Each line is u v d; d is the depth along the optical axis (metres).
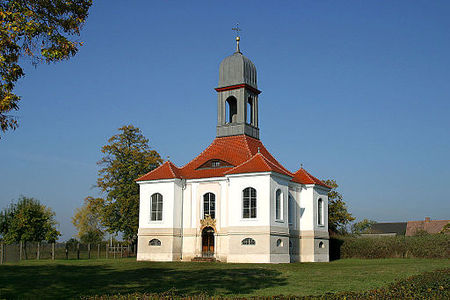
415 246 60.91
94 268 40.81
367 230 134.75
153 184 56.91
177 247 55.06
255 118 62.16
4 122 21.53
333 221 76.00
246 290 27.67
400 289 22.39
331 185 77.44
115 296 22.53
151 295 22.45
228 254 51.12
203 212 55.09
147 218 56.62
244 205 51.28
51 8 22.56
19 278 32.19
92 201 69.19
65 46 22.31
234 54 61.94
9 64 21.22
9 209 70.12
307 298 20.70
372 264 48.72
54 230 69.44
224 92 61.53
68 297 25.22
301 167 61.31
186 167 58.91
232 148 58.28
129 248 71.12
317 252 57.78
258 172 50.62
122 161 69.75
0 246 51.62
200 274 36.09
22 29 21.12
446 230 88.12
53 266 42.12
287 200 53.38
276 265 46.00
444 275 29.44
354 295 21.11
